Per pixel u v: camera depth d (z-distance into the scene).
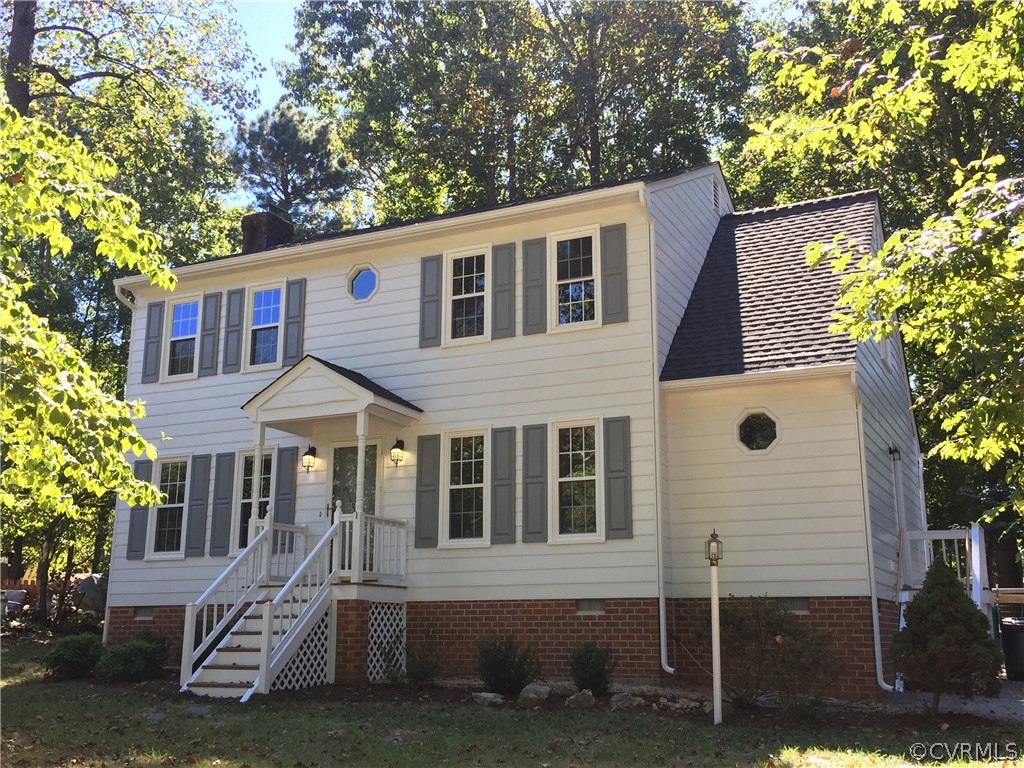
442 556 14.78
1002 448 9.23
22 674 14.61
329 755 8.65
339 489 16.00
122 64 23.05
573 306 14.73
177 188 27.20
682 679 13.31
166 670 15.82
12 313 7.39
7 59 21.02
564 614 13.77
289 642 12.84
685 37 29.48
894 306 8.47
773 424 13.77
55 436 7.59
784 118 9.61
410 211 33.62
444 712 11.08
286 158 37.78
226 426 17.28
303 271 17.22
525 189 31.36
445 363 15.50
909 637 10.75
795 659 10.44
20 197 7.93
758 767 8.17
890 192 25.88
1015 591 16.89
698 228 17.09
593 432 14.24
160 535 17.53
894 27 18.55
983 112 24.45
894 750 8.95
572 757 8.66
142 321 18.69
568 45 30.78
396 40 31.86
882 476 15.11
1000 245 7.66
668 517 13.84
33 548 28.58
